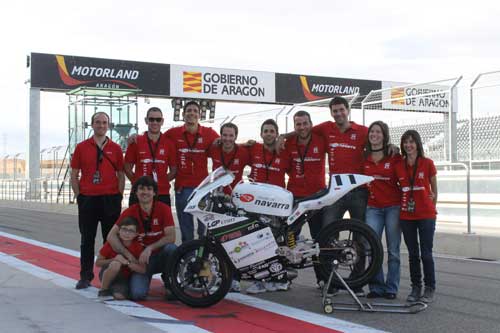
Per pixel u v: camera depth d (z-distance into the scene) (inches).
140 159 286.7
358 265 249.0
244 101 1217.4
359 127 273.6
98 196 282.4
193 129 298.2
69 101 968.3
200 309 239.9
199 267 239.5
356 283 245.9
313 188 278.2
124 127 919.7
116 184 287.7
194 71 1161.4
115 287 257.0
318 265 247.3
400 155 256.5
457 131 526.6
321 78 1288.1
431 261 249.1
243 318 224.8
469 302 254.4
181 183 299.6
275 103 1248.2
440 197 556.1
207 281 242.1
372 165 260.1
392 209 258.7
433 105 679.7
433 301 255.6
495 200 500.1
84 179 283.0
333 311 236.4
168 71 1136.2
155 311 234.4
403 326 214.4
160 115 285.0
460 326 214.7
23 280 300.4
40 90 1055.6
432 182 250.4
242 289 287.0
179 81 1146.7
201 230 293.0
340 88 1307.8
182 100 1175.6
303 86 1268.5
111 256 265.0
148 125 286.0
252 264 241.0
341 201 267.7
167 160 290.8
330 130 275.9
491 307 245.1
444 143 557.6
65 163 987.3
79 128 932.6
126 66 1096.8
